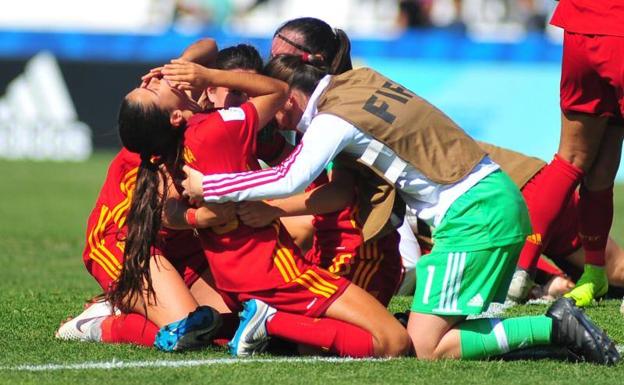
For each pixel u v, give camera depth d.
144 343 17.86
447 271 16.56
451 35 60.78
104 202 18.88
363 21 63.16
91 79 65.75
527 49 58.44
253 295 17.05
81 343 18.05
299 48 18.25
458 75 59.19
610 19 19.81
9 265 30.91
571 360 16.73
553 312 16.52
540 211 21.69
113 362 16.48
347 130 16.52
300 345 17.20
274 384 15.08
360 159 16.84
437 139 16.80
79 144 66.31
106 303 18.78
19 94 66.38
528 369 16.09
